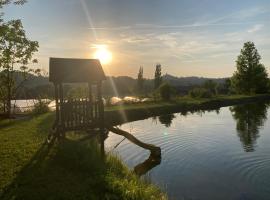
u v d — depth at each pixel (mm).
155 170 18375
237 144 25578
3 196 10172
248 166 19000
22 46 37406
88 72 18672
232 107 61344
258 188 15227
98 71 19031
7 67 36562
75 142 17078
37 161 14094
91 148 16812
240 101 73562
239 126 35500
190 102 59906
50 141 17531
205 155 21906
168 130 32688
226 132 31469
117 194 11094
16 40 36281
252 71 92125
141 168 18766
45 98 43125
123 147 24594
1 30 32312
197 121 39844
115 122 38438
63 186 11305
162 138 28344
